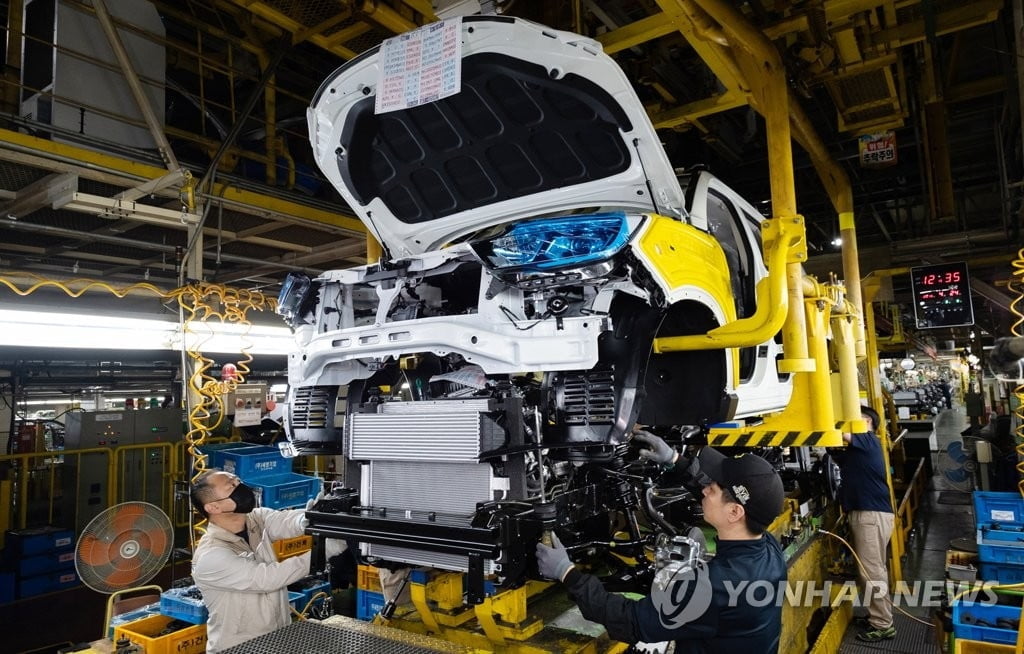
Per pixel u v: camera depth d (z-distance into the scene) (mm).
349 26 4340
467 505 2295
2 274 4086
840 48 4562
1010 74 5449
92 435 8945
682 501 3799
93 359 12625
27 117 4688
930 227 8500
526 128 2701
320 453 2834
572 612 2879
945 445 15844
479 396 2447
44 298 7340
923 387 22641
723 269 2963
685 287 2453
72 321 4031
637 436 2607
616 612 2096
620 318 2309
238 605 2879
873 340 6828
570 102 2543
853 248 5793
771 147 3555
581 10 4668
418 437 2406
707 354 2750
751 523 2156
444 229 3236
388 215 3258
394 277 2688
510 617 2527
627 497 2939
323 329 2854
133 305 8156
